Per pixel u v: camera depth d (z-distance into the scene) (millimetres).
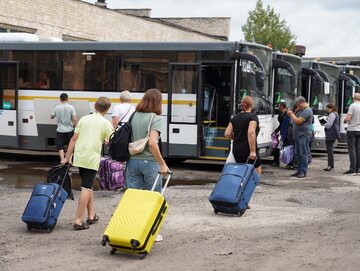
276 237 8391
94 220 9109
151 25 36312
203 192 12219
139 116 7766
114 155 7820
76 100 16688
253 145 10008
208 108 16000
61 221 9281
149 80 16031
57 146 15742
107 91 16422
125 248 7172
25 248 7688
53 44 16875
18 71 17141
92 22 30781
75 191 12305
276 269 6816
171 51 15789
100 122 8625
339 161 19719
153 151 7609
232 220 9484
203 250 7660
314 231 8781
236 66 15281
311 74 20406
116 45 16312
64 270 6770
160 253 7500
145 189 7914
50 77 16938
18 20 25750
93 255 7379
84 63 16609
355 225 9227
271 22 51969
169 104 15719
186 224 9148
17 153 19828
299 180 14430
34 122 17141
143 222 7109
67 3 28766
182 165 17531
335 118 16453
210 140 15906
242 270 6773
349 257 7340
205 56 15492
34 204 8430
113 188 12227
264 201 11297
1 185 12805
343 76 23234
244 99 10258
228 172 9805
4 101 17281
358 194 12312
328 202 11312
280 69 18391
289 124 17109
